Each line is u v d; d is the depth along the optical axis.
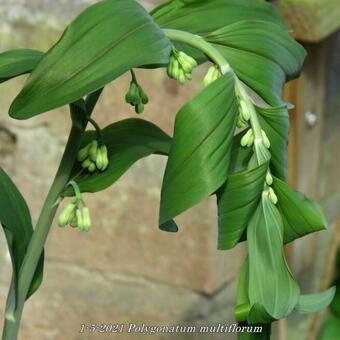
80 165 0.59
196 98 0.50
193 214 1.13
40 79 0.48
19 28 1.16
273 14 0.60
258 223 0.53
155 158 1.14
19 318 0.59
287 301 0.51
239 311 0.53
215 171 0.50
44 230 0.58
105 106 1.14
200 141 0.50
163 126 1.11
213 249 1.14
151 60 0.49
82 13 0.49
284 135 0.54
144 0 1.07
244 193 0.52
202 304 1.17
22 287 0.59
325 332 1.19
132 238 1.18
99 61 0.48
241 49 0.56
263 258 0.52
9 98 1.19
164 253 1.17
